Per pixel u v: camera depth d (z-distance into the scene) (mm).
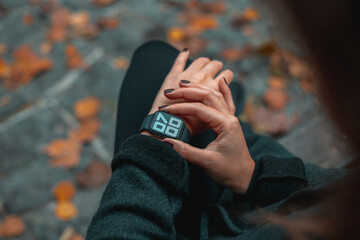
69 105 1188
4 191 1011
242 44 1314
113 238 355
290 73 1214
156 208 382
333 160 750
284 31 192
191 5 1464
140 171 409
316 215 266
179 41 1330
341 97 192
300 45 190
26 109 1188
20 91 1237
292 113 1126
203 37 1342
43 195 1001
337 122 210
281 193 430
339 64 178
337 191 265
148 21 1414
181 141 446
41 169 1050
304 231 267
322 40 173
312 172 447
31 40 1382
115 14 1446
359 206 234
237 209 466
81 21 1425
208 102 472
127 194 391
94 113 1164
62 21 1430
